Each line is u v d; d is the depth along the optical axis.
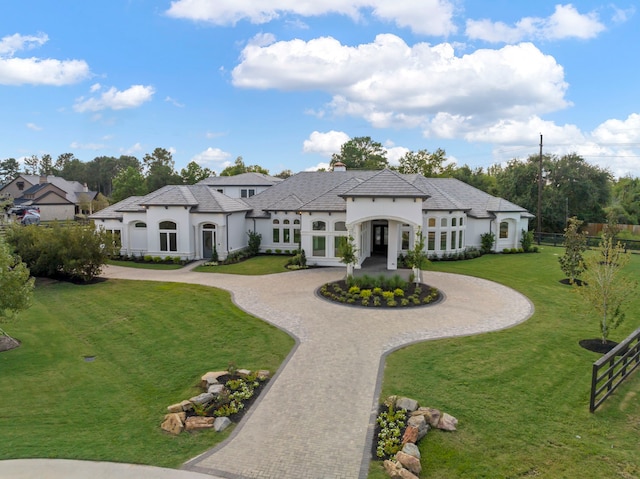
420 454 8.34
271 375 12.22
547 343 14.47
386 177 25.38
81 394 11.61
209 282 24.77
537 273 26.86
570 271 23.56
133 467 8.09
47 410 10.66
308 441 8.90
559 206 49.97
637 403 10.54
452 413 9.89
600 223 50.84
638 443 8.84
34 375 12.90
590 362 12.96
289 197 36.75
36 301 21.48
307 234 29.73
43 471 7.93
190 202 31.91
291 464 8.15
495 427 9.33
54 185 74.56
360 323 16.73
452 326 16.34
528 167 51.78
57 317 18.95
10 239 26.70
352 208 25.16
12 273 15.18
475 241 36.22
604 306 14.24
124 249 33.78
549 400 10.56
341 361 13.00
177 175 79.75
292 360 13.15
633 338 11.78
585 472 7.86
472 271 27.39
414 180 34.84
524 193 52.06
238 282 24.70
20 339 16.16
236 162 95.69
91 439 9.18
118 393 11.69
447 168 74.81
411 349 13.88
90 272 25.50
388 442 8.56
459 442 8.78
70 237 25.11
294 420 9.73
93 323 18.00
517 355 13.38
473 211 36.00
